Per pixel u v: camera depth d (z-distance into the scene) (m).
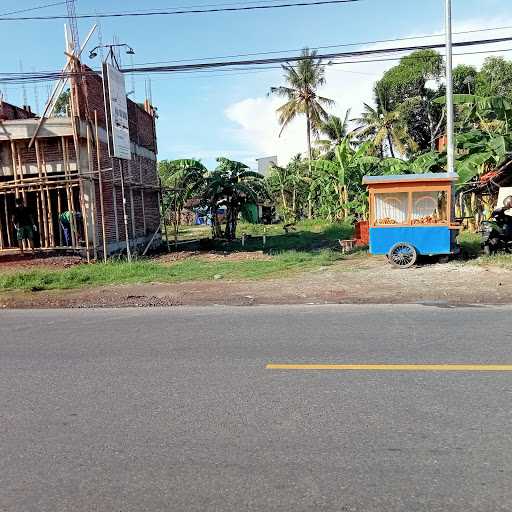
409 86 41.91
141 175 21.62
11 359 6.09
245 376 5.06
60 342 6.88
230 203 24.23
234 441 3.68
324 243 21.50
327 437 3.68
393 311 8.07
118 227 18.50
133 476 3.26
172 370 5.36
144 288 11.45
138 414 4.24
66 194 17.61
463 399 4.28
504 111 18.22
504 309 7.93
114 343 6.68
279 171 43.16
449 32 14.04
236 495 3.00
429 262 13.27
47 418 4.24
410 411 4.07
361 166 29.80
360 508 2.83
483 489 2.97
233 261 15.66
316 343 6.20
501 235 13.34
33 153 16.66
